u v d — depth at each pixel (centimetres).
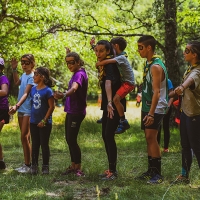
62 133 1161
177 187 501
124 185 527
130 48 1612
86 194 491
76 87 569
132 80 550
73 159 604
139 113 2245
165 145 840
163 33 1376
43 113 599
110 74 544
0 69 634
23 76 639
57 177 578
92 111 2336
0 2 1489
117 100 539
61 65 2459
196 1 1416
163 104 529
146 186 508
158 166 541
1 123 634
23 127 625
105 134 557
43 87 603
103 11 1644
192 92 489
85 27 1547
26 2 1533
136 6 2109
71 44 1727
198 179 537
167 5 1220
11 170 639
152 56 530
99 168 618
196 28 1399
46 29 1602
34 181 544
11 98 1902
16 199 465
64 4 1585
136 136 1107
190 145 510
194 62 494
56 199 461
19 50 1580
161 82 529
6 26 1772
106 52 553
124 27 1520
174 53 1282
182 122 523
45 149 602
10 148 910
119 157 754
